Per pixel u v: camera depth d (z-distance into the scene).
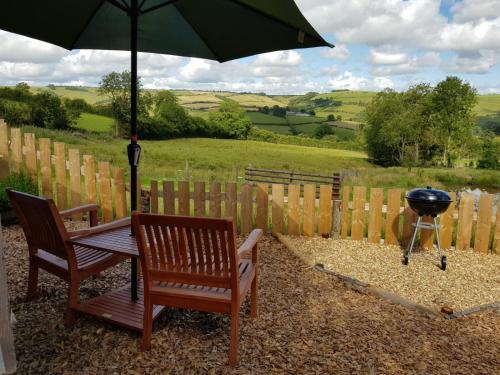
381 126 54.25
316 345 2.97
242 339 2.99
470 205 5.81
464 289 4.54
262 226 6.38
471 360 2.89
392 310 3.72
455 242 6.32
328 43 2.82
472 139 50.25
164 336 2.96
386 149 54.75
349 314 3.57
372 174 26.02
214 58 4.32
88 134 35.59
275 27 3.10
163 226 2.58
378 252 5.72
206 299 2.63
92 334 2.94
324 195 6.23
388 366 2.74
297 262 5.05
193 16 3.71
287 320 3.37
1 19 3.34
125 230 3.45
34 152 6.83
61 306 3.39
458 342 3.17
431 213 5.12
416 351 2.97
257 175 16.42
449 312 3.71
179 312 3.37
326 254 5.56
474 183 26.69
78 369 2.53
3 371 1.64
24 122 34.81
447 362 2.84
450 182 26.48
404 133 52.22
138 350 2.77
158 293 2.71
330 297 3.96
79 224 6.34
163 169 20.73
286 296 3.92
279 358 2.76
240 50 3.92
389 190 5.98
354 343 3.03
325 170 38.19
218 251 2.60
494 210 6.09
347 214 6.23
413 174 27.30
